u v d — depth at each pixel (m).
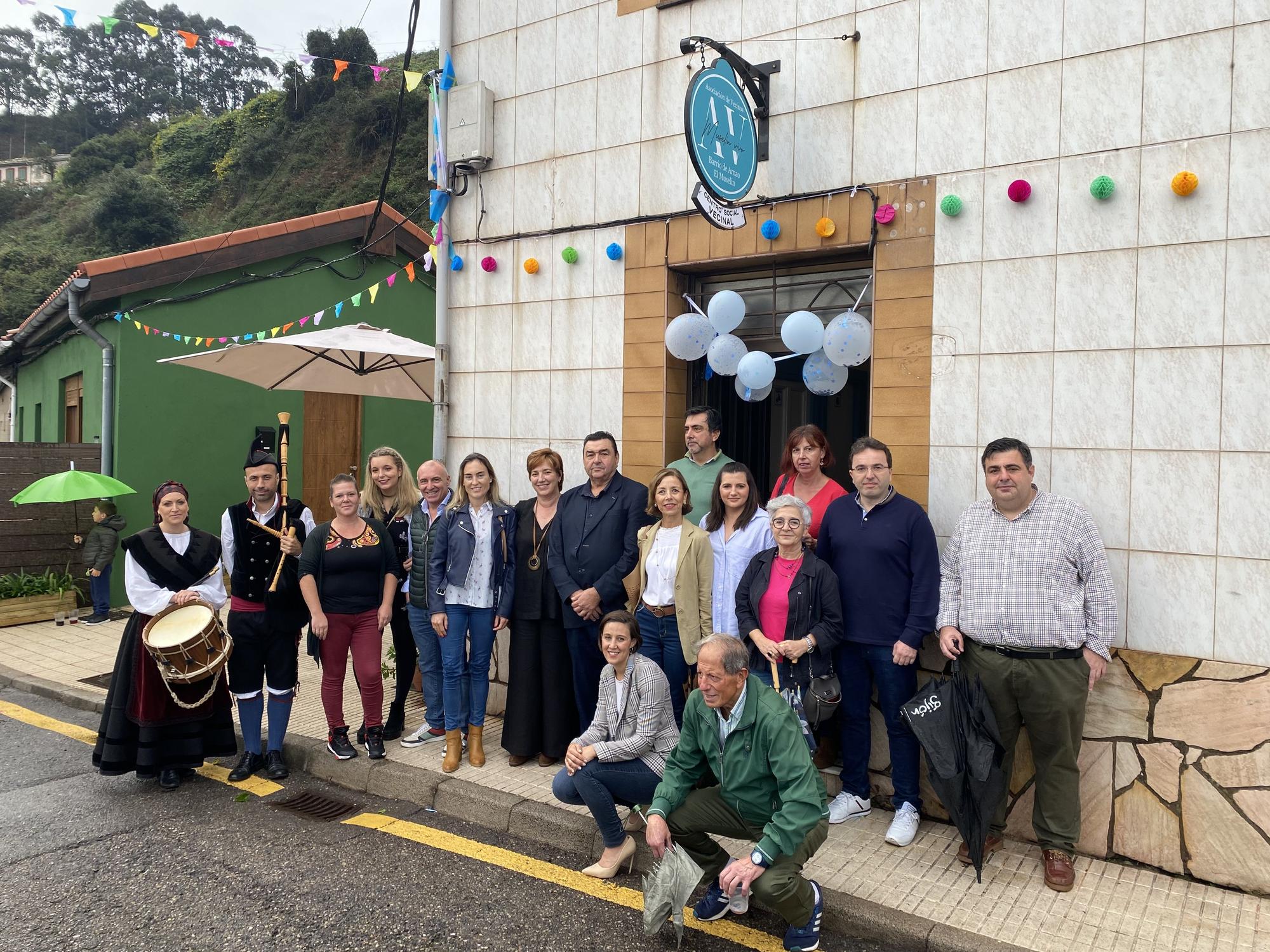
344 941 3.02
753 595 3.79
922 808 3.96
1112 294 3.58
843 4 4.23
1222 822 3.32
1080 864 3.51
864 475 3.67
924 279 4.03
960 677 3.45
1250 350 3.31
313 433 10.23
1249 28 3.32
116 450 8.77
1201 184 3.40
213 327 9.44
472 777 4.35
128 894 3.33
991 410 3.86
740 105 4.13
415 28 5.32
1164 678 3.44
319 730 5.11
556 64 5.19
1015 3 3.80
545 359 5.26
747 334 4.81
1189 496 3.42
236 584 4.51
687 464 4.41
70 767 4.72
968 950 2.90
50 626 8.11
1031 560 3.37
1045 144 3.73
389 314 11.12
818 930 3.01
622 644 3.49
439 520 4.60
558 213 5.20
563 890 3.42
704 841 3.25
